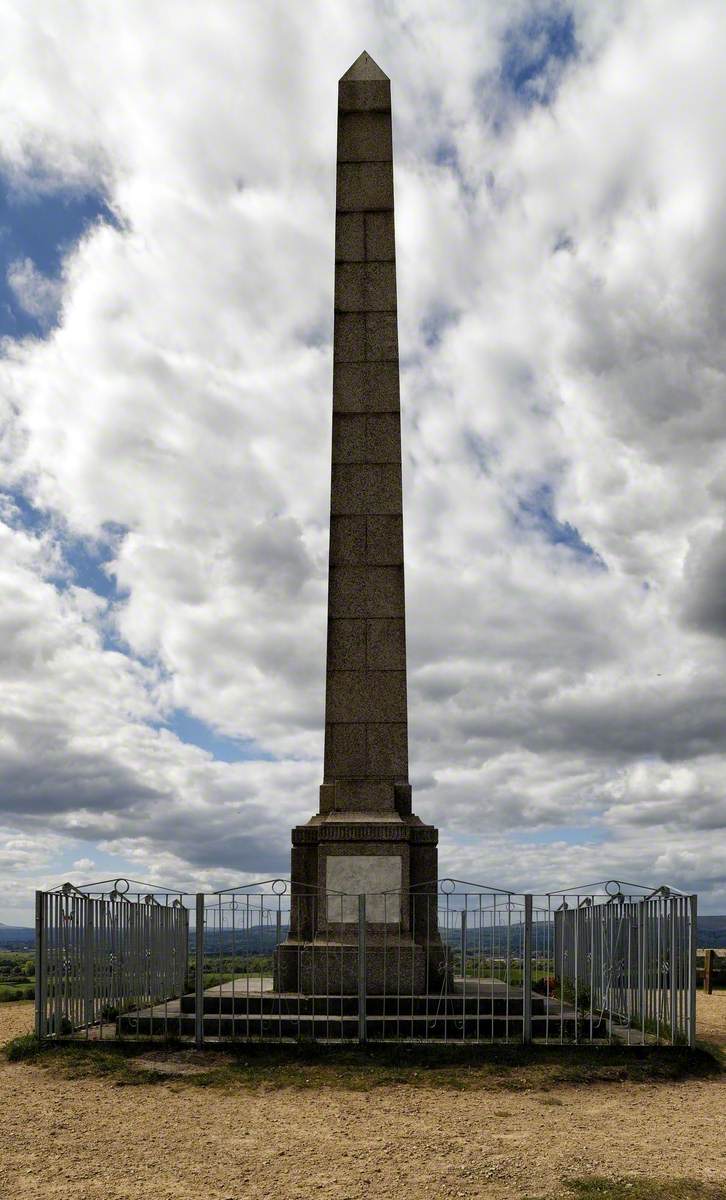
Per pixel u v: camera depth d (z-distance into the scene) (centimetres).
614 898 1556
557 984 1881
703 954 2652
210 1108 1134
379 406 1898
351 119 2017
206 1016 1493
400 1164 923
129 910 1678
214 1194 845
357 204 1981
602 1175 885
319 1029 1444
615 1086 1248
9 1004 2211
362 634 1816
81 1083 1242
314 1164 925
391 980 1591
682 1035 1397
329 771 1770
